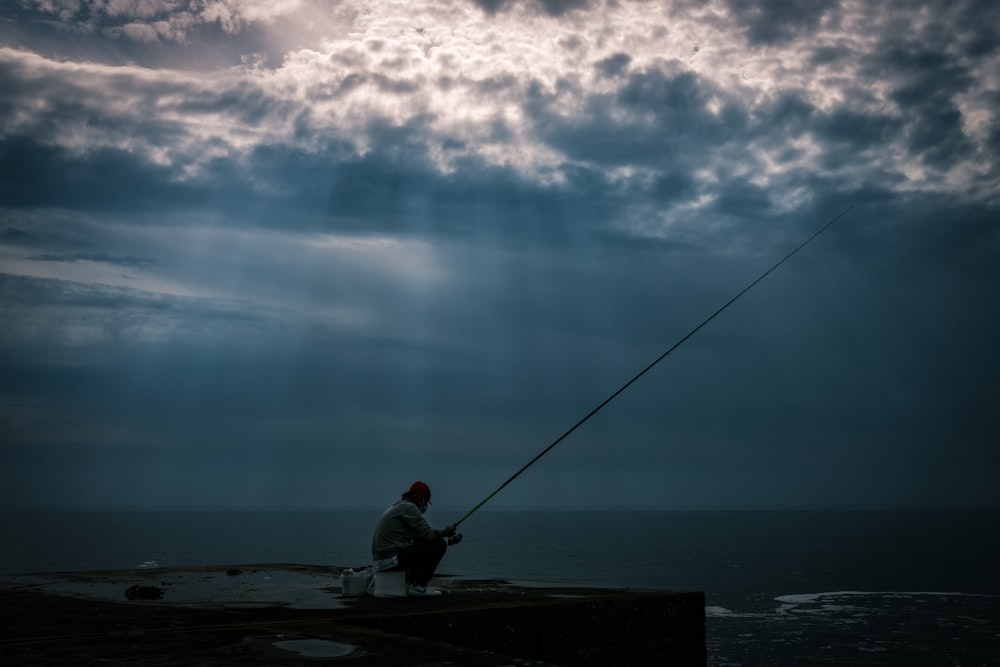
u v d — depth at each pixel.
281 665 4.01
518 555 103.88
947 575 72.75
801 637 37.62
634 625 7.01
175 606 6.36
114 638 4.80
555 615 6.46
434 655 4.28
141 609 6.17
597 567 81.25
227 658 4.20
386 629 5.58
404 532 7.09
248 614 5.84
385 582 6.97
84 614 5.88
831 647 35.00
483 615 6.06
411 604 6.50
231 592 7.59
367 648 4.46
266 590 7.76
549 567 80.12
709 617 45.00
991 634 38.59
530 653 6.27
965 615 45.66
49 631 5.09
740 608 49.12
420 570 7.09
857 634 38.66
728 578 68.81
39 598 7.09
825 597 55.06
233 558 90.94
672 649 7.27
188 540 141.00
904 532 187.00
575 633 6.57
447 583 8.65
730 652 33.75
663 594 7.39
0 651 4.41
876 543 135.62
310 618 5.62
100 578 9.02
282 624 5.28
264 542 134.50
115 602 6.69
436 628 5.81
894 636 38.06
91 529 198.62
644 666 7.03
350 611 5.98
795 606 50.06
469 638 5.96
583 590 7.77
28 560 85.94
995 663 31.55
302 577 9.17
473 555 104.25
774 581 66.56
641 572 74.56
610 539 157.75
